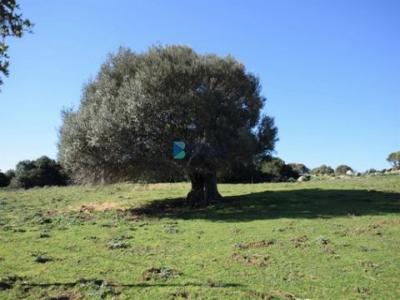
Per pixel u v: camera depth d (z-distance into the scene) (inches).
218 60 1330.0
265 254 676.1
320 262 629.6
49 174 2832.2
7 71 438.3
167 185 1905.8
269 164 2468.0
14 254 690.2
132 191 1713.8
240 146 1245.7
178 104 1199.6
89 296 489.1
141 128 1195.9
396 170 2573.8
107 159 1202.0
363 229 852.6
